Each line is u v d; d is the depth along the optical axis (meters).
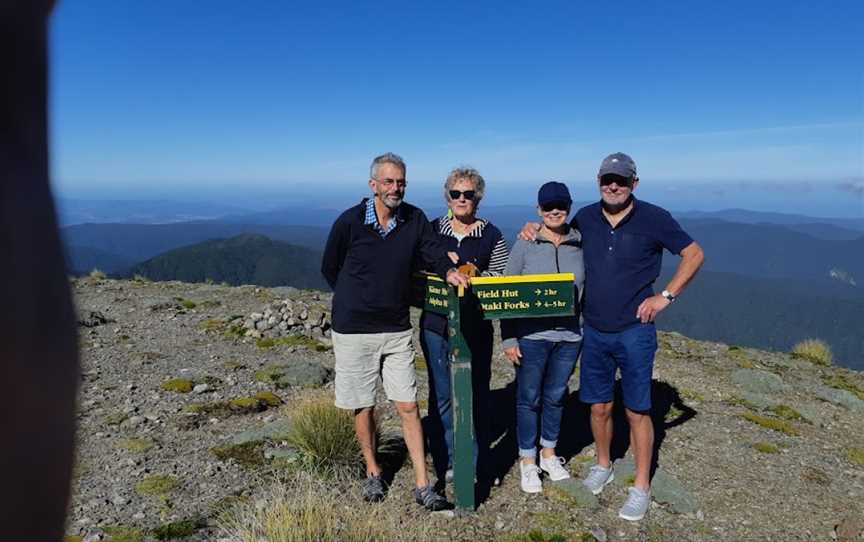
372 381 4.16
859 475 5.02
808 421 6.22
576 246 4.30
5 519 0.31
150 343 7.83
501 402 6.29
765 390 7.04
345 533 3.34
